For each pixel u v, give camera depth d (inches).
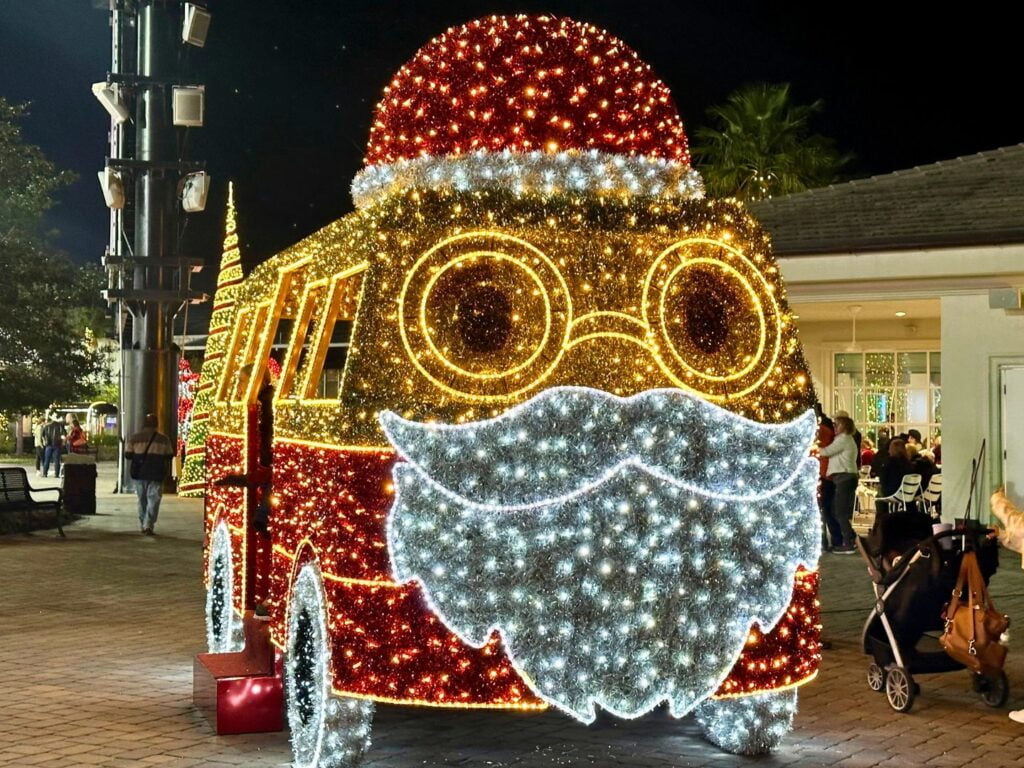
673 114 262.1
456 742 264.4
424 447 223.5
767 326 249.0
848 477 652.1
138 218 992.9
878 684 319.0
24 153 903.1
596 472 232.7
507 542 226.7
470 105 247.1
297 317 267.7
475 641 224.4
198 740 266.8
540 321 232.5
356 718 230.7
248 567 304.7
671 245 242.7
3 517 719.1
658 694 235.1
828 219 714.8
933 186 735.1
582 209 237.6
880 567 314.7
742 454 243.9
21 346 892.6
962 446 677.9
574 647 229.5
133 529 752.3
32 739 266.4
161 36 983.6
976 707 306.2
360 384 223.9
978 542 316.5
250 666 286.5
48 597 480.4
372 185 254.4
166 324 1009.5
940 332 751.7
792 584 248.8
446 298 228.1
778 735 255.9
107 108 957.2
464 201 231.3
